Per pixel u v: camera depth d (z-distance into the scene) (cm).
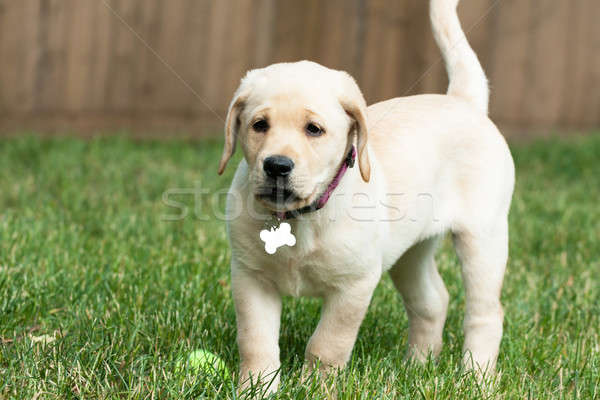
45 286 481
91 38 1088
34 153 931
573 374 421
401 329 494
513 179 470
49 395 357
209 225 664
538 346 456
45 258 532
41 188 770
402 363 425
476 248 449
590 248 663
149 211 700
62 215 661
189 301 484
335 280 391
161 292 498
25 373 370
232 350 432
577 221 737
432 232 448
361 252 387
